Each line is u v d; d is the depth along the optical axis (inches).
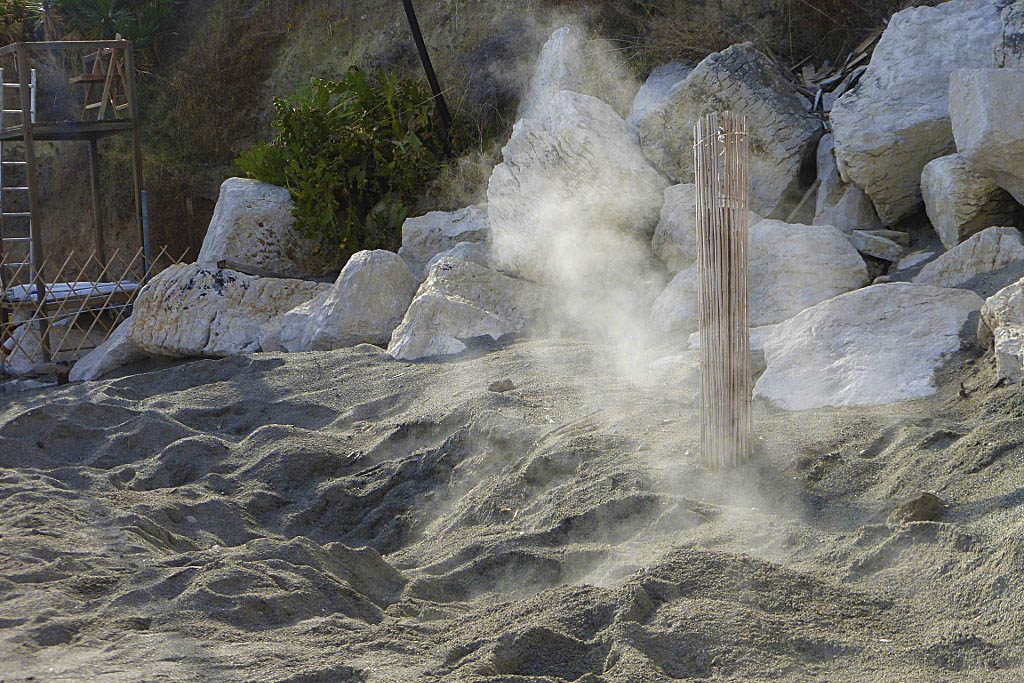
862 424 250.7
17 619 181.0
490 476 276.5
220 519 267.1
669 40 612.7
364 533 270.7
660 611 175.2
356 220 635.5
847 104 430.0
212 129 920.9
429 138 679.7
